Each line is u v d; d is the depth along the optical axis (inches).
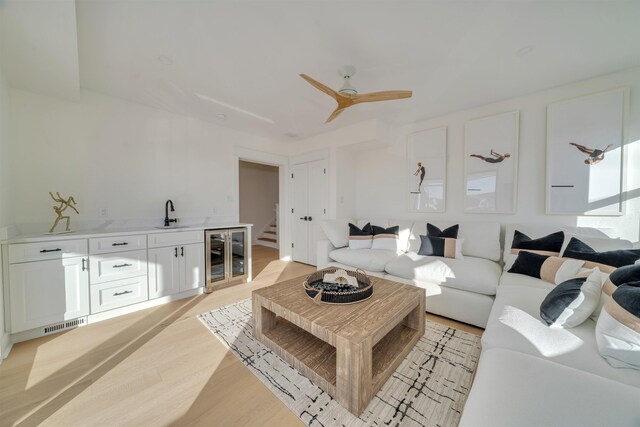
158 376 63.1
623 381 38.4
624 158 92.7
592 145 98.1
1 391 57.3
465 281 90.8
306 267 176.1
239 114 134.1
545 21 68.2
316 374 60.3
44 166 96.7
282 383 61.1
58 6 55.1
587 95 98.6
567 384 35.6
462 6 63.1
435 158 140.1
